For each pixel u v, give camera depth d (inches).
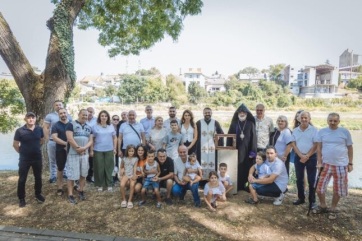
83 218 202.2
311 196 206.5
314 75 3294.8
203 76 3641.7
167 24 433.7
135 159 221.1
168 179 222.2
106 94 3120.1
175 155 248.4
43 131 235.1
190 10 401.1
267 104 2196.1
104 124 240.2
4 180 272.5
